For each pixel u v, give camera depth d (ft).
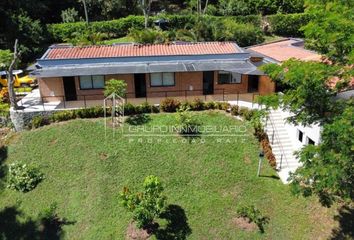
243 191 76.79
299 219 71.20
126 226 70.90
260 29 171.22
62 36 165.68
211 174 80.02
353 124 53.11
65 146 89.04
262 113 69.77
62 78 105.19
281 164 83.46
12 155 89.81
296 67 60.75
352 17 58.54
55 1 189.78
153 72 100.48
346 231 68.13
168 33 155.02
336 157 53.72
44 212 74.28
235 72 99.55
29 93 117.29
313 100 61.11
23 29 147.84
